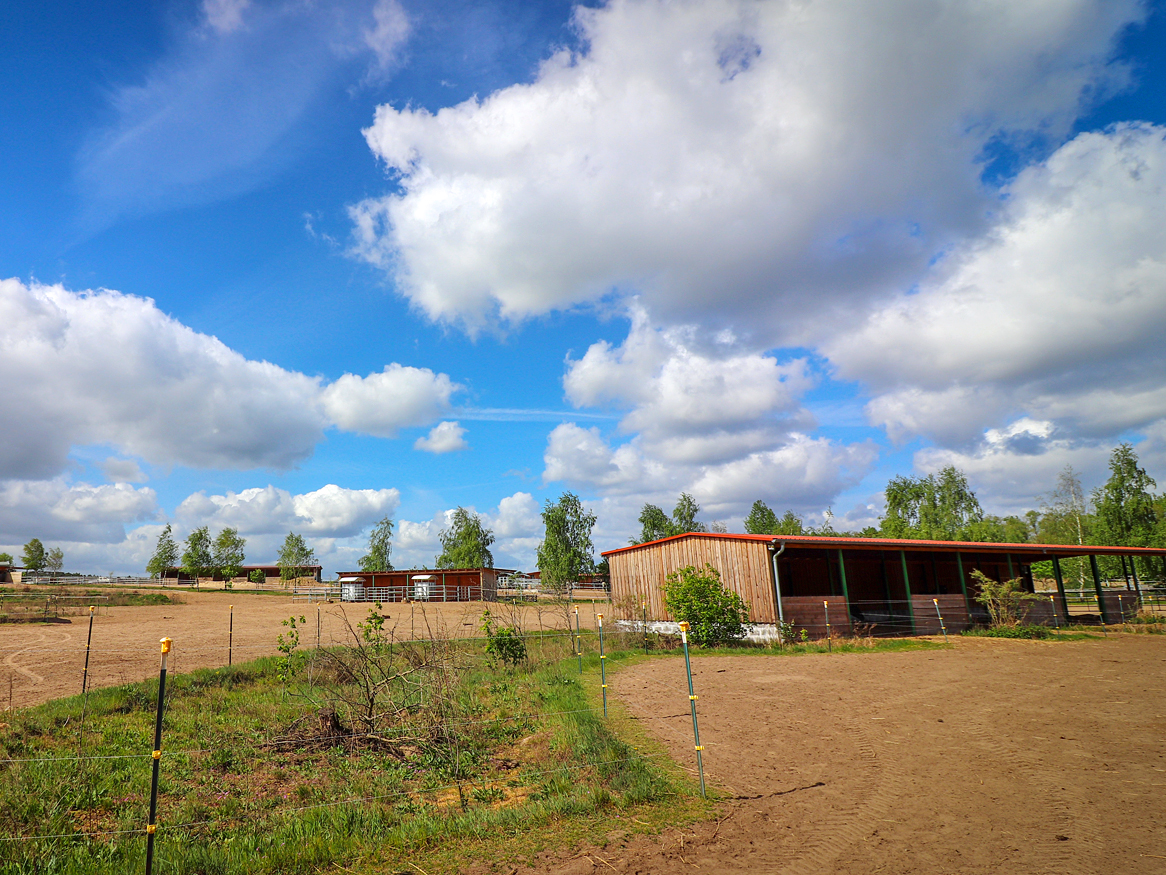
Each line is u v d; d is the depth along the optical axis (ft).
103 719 36.88
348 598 172.65
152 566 230.27
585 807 22.08
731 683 44.57
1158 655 56.24
